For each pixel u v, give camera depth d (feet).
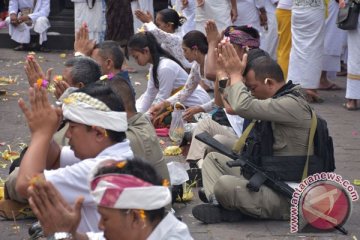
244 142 44.11
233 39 49.62
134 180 23.00
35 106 29.07
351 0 75.72
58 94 40.63
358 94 77.71
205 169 46.52
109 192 22.89
